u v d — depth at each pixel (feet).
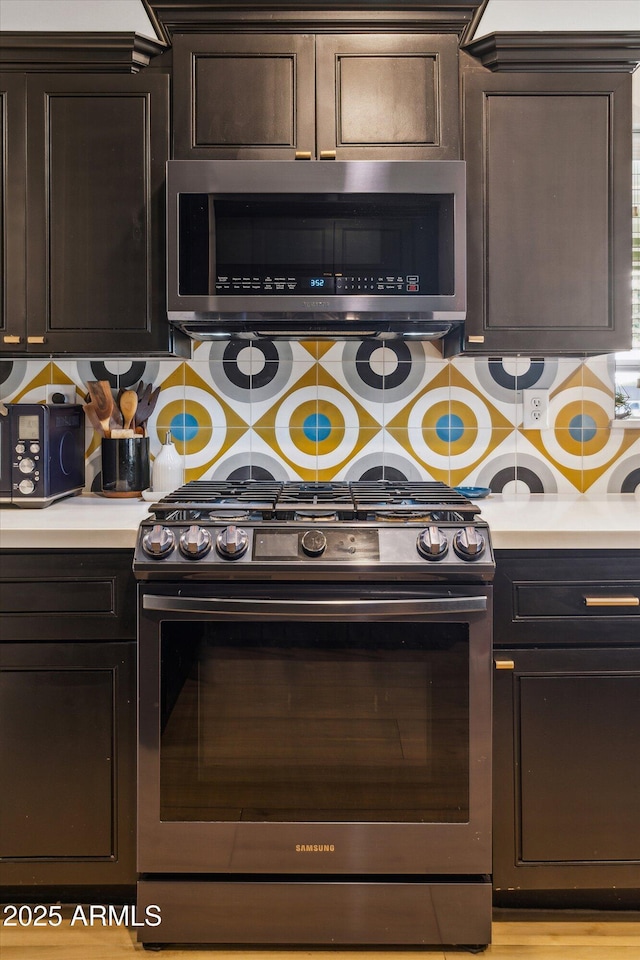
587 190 5.26
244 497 5.08
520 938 4.62
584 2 5.21
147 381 6.36
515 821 4.52
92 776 4.52
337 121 5.15
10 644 4.49
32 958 4.46
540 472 6.37
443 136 5.16
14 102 5.21
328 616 4.25
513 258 5.26
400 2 4.99
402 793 4.41
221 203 4.97
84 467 6.36
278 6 5.00
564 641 4.49
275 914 4.45
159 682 4.39
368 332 5.70
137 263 5.24
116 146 5.22
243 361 6.34
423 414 6.38
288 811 4.42
